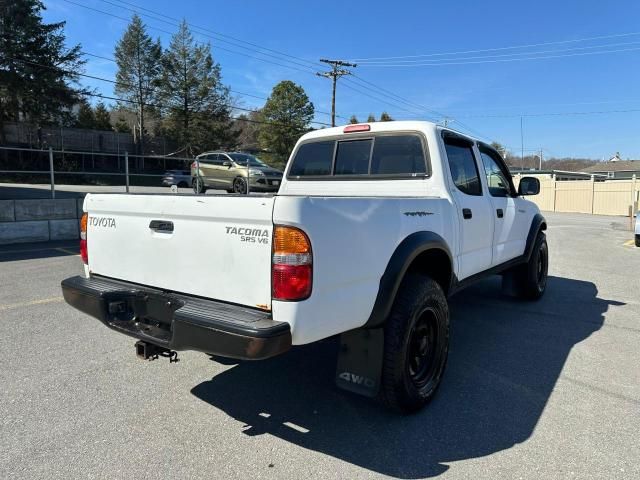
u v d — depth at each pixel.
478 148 4.87
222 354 2.49
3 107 37.03
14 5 35.38
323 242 2.56
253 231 2.57
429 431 3.11
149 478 2.56
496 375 4.03
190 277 2.91
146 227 3.15
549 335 5.10
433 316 3.46
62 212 11.19
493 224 4.92
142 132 52.94
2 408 3.29
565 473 2.65
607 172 68.00
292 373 4.03
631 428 3.14
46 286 6.61
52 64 37.69
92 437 2.96
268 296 2.53
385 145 4.48
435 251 3.67
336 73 44.59
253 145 64.56
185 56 50.16
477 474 2.64
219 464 2.71
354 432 3.09
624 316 5.84
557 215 28.88
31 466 2.64
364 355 3.13
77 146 42.50
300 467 2.69
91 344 4.52
